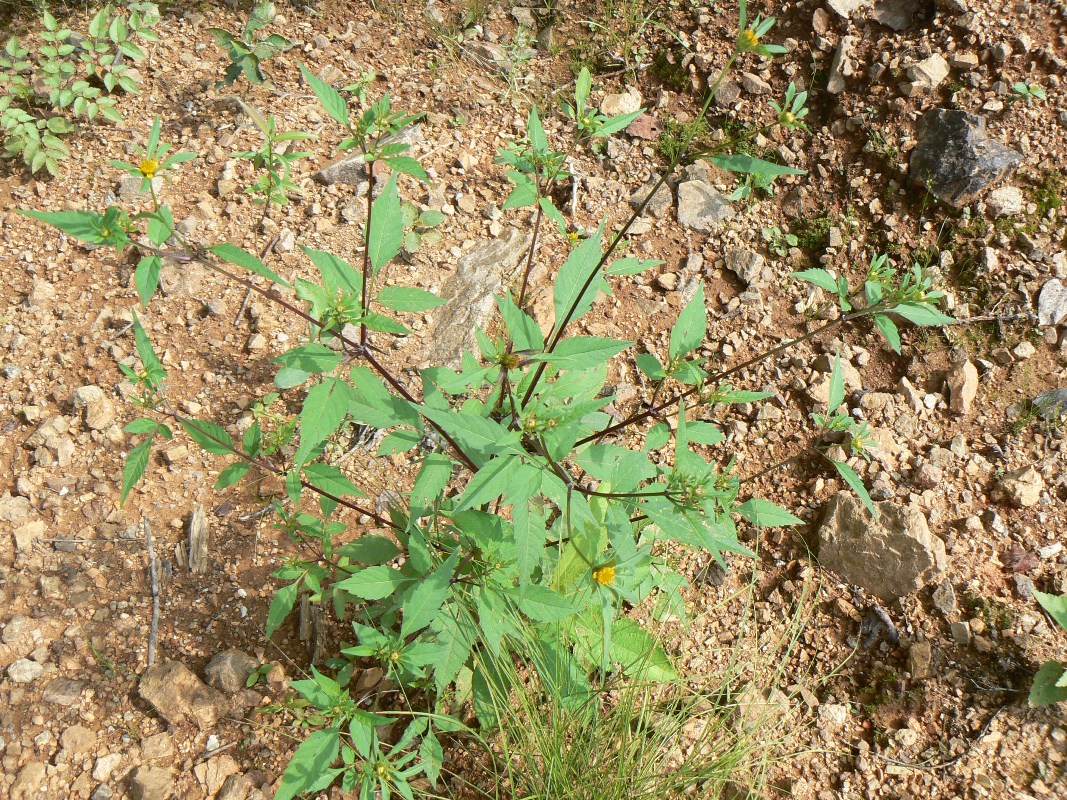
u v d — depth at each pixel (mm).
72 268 655
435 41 799
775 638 550
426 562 430
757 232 693
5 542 554
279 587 552
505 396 424
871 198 683
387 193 383
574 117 430
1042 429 589
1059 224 642
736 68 744
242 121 729
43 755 493
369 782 411
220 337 636
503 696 480
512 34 806
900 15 717
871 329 644
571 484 353
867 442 515
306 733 507
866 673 534
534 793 458
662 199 712
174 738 501
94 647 525
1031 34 684
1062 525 557
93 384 608
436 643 441
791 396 629
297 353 376
